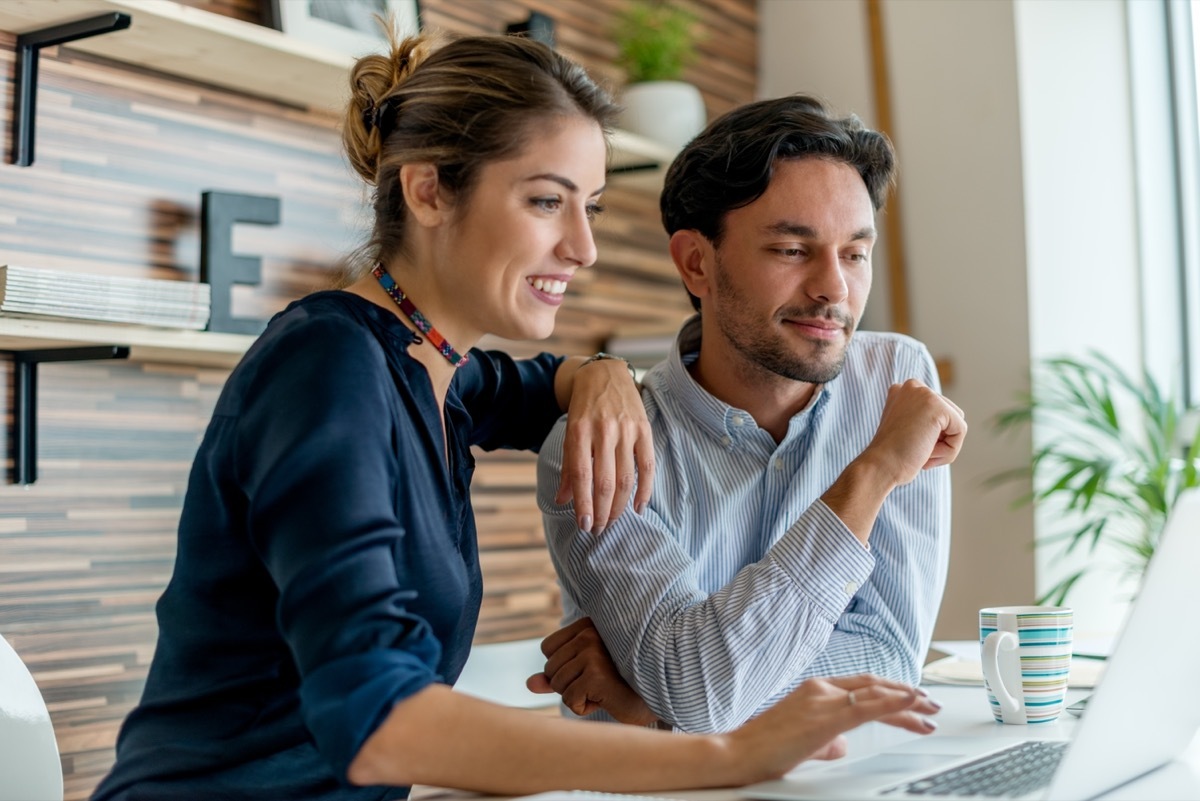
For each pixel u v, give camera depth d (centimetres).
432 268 106
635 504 128
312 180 228
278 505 88
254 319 203
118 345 177
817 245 135
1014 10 279
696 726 120
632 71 285
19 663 124
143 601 201
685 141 277
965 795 82
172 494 205
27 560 186
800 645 119
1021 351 278
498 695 220
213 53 198
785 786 86
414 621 87
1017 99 279
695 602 125
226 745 99
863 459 124
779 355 137
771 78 330
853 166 137
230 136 215
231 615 99
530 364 147
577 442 125
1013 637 114
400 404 102
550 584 276
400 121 107
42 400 188
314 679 82
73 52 194
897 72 301
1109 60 296
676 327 287
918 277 296
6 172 185
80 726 192
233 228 212
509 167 101
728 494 145
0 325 165
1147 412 259
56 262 190
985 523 283
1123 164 298
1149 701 91
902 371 157
